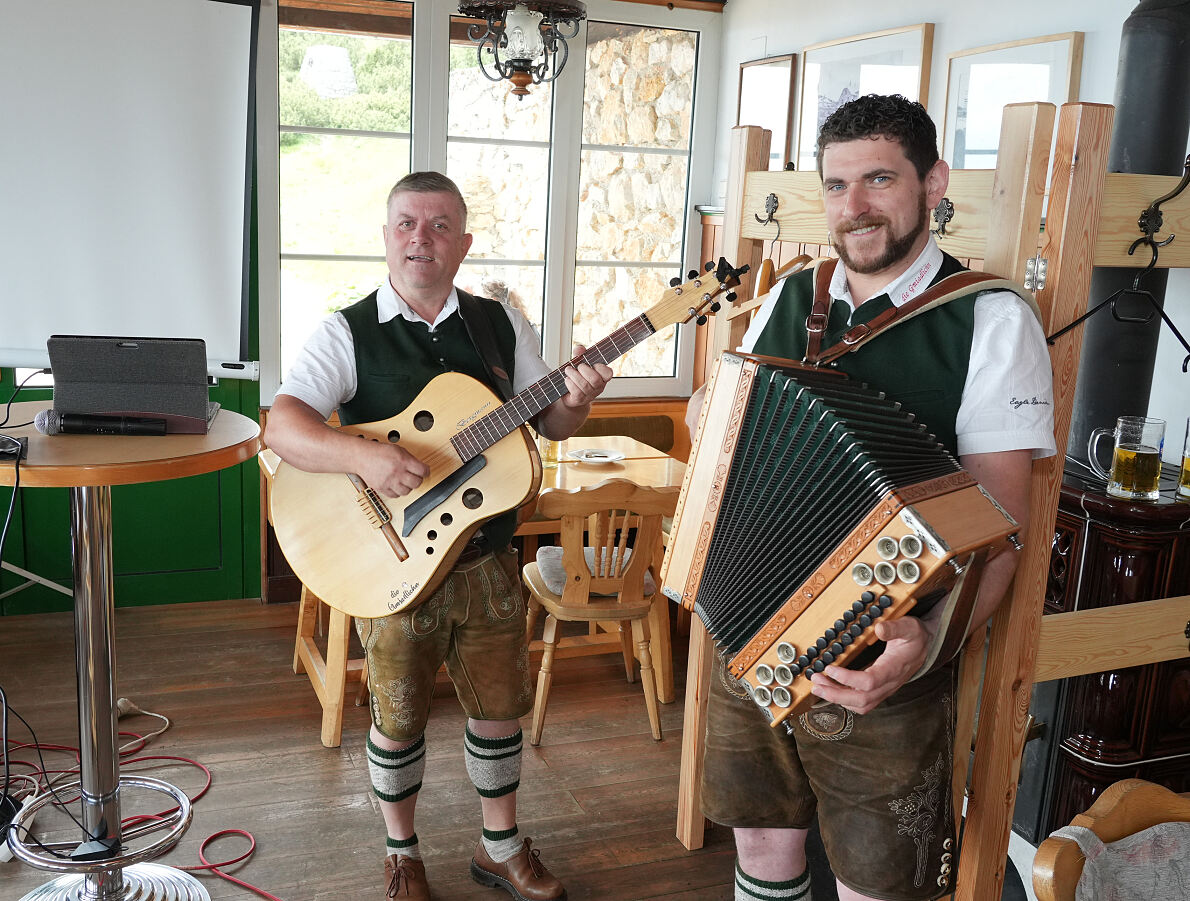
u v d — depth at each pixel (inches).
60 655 133.2
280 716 120.9
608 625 136.9
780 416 55.2
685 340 177.5
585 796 107.0
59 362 71.8
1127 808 47.0
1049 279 64.5
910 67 123.3
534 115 162.1
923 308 60.0
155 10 132.5
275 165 148.8
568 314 171.0
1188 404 93.7
